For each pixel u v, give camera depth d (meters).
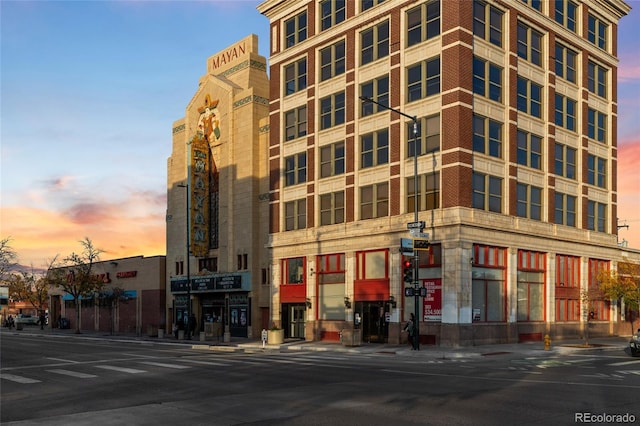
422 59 38.59
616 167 50.06
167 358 28.98
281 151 48.75
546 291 41.50
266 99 53.59
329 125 45.12
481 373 21.00
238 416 12.81
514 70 40.19
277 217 48.59
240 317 52.00
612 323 48.31
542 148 42.53
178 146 61.88
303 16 48.09
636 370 22.08
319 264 44.97
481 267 37.06
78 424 12.25
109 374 21.80
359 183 42.09
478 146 37.69
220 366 24.06
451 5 37.09
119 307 69.88
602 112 49.19
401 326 38.31
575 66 46.75
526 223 40.22
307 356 30.47
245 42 55.19
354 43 43.25
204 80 58.81
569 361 26.80
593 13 48.56
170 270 61.47
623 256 49.41
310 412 13.16
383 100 41.16
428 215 37.03
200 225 55.50
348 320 41.75
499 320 37.91
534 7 42.78
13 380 20.52
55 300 84.44
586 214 46.09
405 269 32.94
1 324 94.75
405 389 16.58
